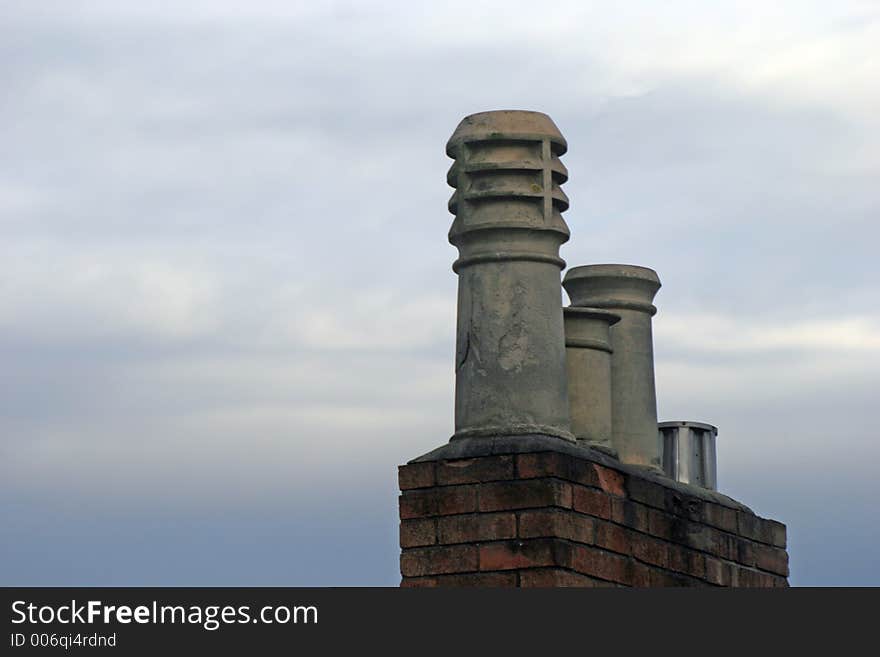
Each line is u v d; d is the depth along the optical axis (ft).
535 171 35.24
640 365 39.78
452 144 35.70
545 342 34.91
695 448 42.09
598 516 34.12
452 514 33.68
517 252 35.06
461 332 35.24
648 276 40.06
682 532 36.52
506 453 33.63
